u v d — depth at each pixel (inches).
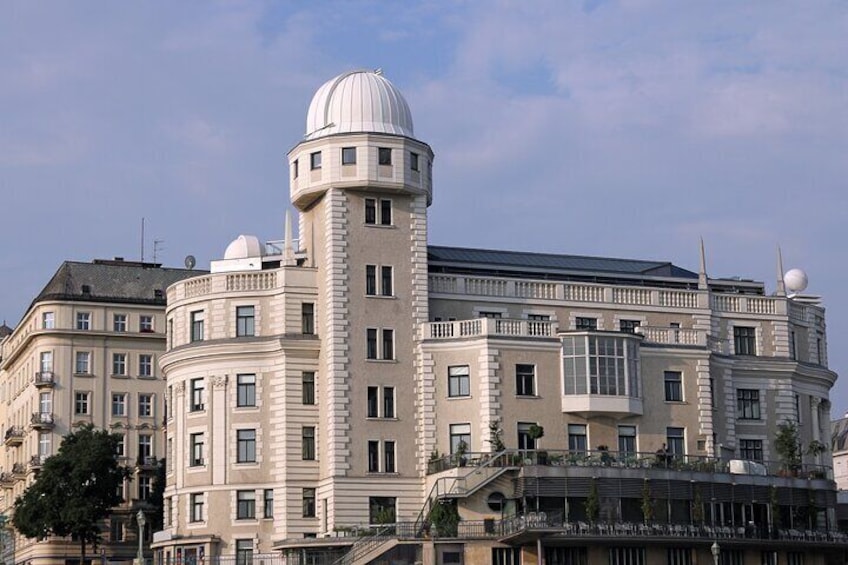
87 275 5113.2
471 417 3516.2
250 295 3627.0
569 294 3809.1
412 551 3132.4
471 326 3560.5
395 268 3619.6
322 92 3784.5
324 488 3506.4
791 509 3580.2
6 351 5733.3
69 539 4761.3
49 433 4889.3
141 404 5022.1
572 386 3550.7
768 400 3946.9
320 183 3622.0
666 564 3316.9
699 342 3747.5
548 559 3196.4
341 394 3503.9
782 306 4037.9
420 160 3688.5
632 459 3395.7
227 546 3518.7
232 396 3590.1
